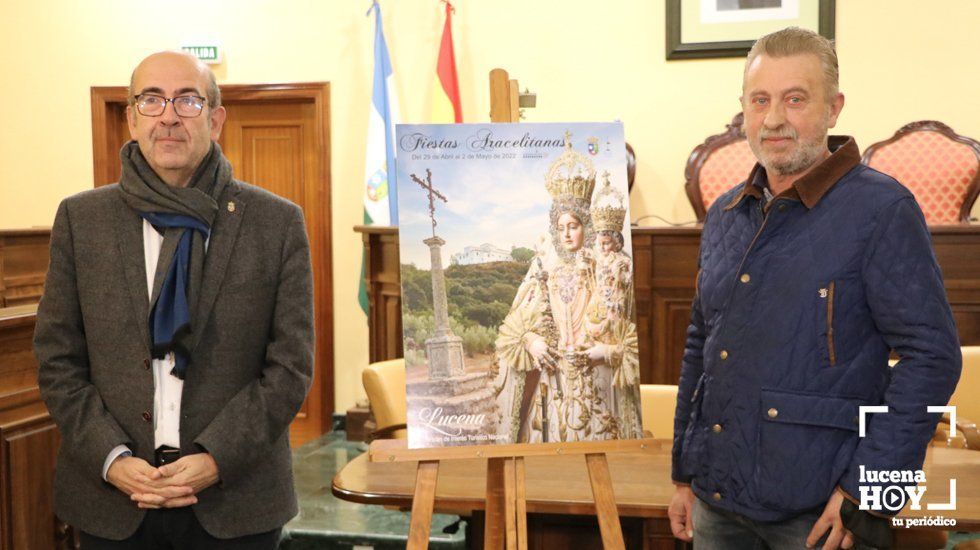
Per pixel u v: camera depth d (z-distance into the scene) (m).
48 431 2.71
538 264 1.89
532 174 1.92
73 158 5.66
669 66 5.05
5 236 4.51
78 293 1.95
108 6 5.56
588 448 1.85
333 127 5.44
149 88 1.92
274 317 2.01
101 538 1.91
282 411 1.94
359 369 5.52
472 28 5.24
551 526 2.53
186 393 1.92
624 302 1.91
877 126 4.88
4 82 5.68
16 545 2.59
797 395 1.62
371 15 5.36
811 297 1.62
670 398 2.93
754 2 4.92
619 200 1.93
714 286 1.79
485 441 1.83
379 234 4.76
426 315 1.86
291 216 2.05
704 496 1.77
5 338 2.57
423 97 5.35
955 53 4.79
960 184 4.52
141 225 1.96
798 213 1.67
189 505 1.92
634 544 2.48
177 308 1.89
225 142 5.63
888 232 1.58
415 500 1.82
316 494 4.02
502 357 1.86
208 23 5.49
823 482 1.61
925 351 1.54
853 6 4.86
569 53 5.15
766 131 1.67
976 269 3.98
